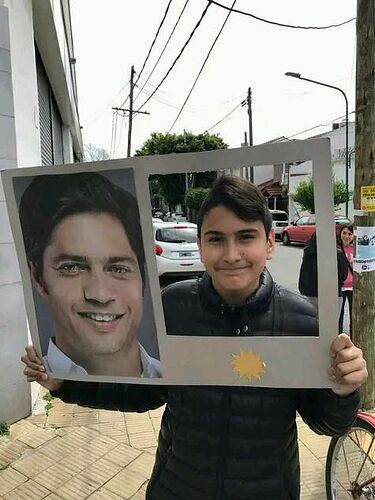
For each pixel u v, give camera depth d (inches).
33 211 45.3
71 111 440.5
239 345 41.8
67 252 45.1
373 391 131.0
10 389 129.3
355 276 132.8
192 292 43.1
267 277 41.4
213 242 41.8
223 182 40.9
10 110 123.2
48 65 286.5
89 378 47.5
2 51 120.3
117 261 44.0
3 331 126.9
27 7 158.1
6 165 122.9
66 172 43.1
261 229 41.1
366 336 130.6
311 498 101.0
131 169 40.9
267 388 45.0
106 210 43.0
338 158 743.7
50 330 47.8
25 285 47.6
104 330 45.6
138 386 53.5
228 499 46.3
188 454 47.8
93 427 128.5
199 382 43.8
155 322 44.1
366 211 127.5
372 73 120.9
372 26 119.0
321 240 37.3
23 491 101.7
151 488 52.8
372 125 123.6
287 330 40.5
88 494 100.6
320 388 41.3
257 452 45.6
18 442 121.0
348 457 87.2
